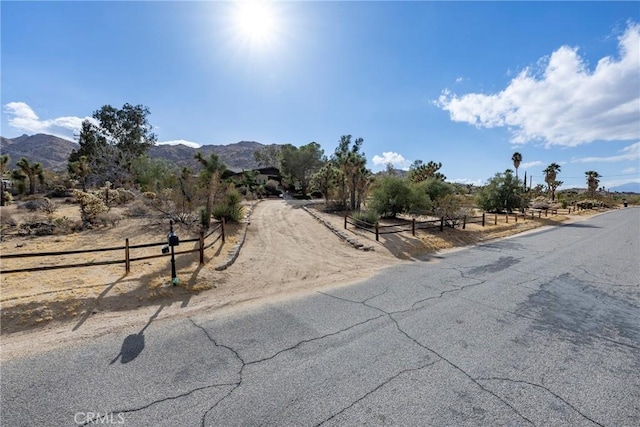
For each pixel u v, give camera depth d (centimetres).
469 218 1934
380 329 454
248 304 556
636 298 626
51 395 293
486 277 771
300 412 274
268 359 364
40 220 1237
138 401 287
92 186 2762
